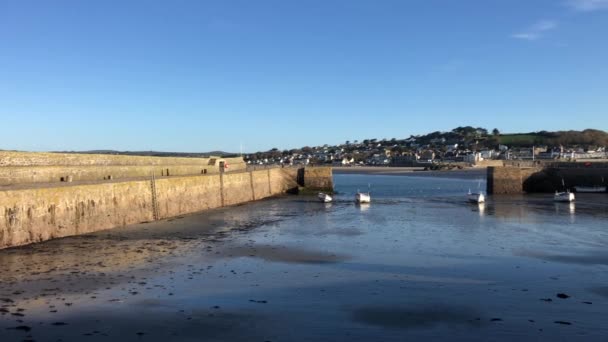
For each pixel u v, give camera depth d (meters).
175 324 12.45
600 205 43.75
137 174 43.56
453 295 15.14
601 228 29.73
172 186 38.03
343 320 12.84
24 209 22.78
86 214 27.41
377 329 12.15
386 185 85.56
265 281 16.95
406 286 16.28
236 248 23.34
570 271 18.36
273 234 28.06
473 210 40.66
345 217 36.56
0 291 15.20
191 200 41.25
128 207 31.88
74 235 26.20
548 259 20.62
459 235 27.20
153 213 34.94
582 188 56.66
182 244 24.39
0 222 21.47
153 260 20.30
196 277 17.48
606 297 14.84
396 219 34.94
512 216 36.16
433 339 11.49
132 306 13.90
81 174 35.31
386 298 14.84
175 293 15.34
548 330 11.98
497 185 59.62
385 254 21.81
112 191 30.09
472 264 19.66
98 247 22.94
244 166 83.38
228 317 13.04
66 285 16.06
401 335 11.75
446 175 122.44
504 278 17.31
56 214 24.92
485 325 12.38
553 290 15.67
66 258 20.27
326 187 66.06
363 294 15.30
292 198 56.91
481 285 16.34
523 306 13.93
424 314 13.30
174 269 18.70
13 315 12.93
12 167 28.88
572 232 28.19
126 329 12.05
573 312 13.34
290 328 12.23
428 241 25.25
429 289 15.86
